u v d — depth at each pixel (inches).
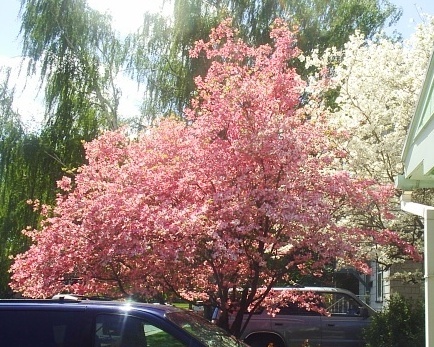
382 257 492.4
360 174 489.4
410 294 640.4
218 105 395.5
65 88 865.5
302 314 559.8
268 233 384.5
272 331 554.3
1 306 252.2
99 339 243.8
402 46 575.2
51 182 822.5
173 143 423.8
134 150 438.3
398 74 514.3
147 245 365.4
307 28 856.9
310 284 711.7
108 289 403.9
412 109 493.7
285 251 398.6
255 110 394.0
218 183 385.1
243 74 420.8
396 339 494.0
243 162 384.5
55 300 261.7
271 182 382.9
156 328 242.2
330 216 375.9
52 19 885.8
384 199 423.5
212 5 884.6
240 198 370.9
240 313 398.9
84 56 893.2
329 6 896.9
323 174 406.9
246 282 402.9
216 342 251.6
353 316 561.9
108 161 450.3
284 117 398.0
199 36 855.7
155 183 394.3
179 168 398.9
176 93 869.8
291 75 412.8
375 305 794.8
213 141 399.5
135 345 241.1
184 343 238.2
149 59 912.9
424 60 511.5
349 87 517.3
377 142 507.8
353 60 525.0
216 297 420.5
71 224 390.3
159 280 392.8
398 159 486.6
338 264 443.8
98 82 903.1
